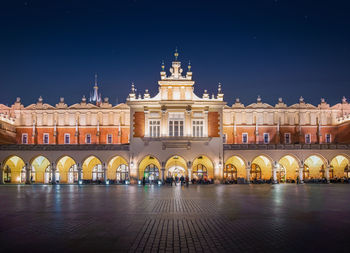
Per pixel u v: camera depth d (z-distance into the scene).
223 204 24.02
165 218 17.31
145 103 62.06
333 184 58.88
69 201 26.50
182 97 62.72
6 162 65.69
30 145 62.06
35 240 12.27
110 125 72.25
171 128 61.88
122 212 19.64
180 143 60.81
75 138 71.62
